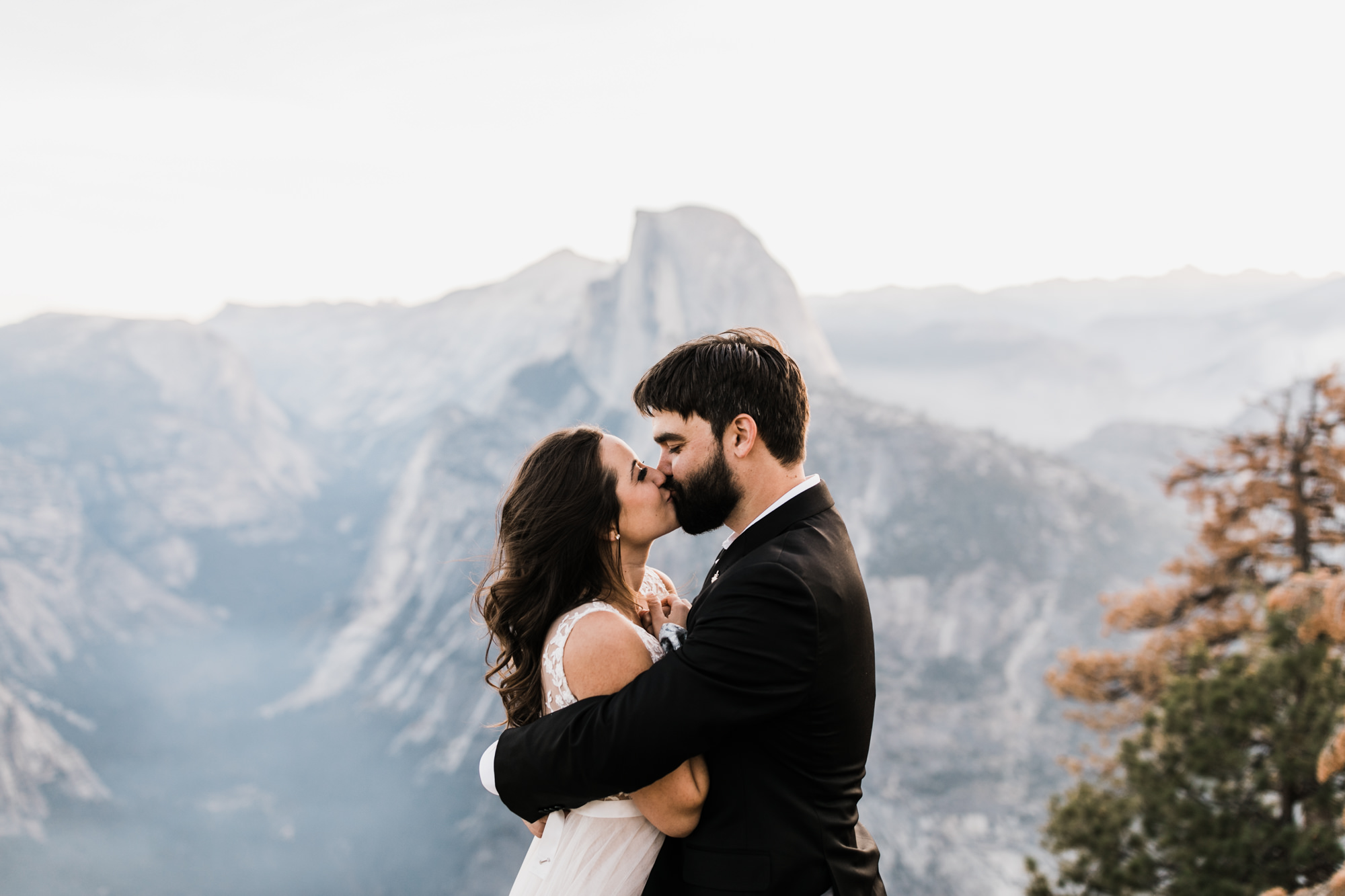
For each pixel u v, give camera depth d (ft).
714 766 6.02
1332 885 14.71
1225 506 42.70
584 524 6.48
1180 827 20.97
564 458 6.61
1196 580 42.78
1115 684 39.09
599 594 6.64
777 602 5.62
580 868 6.43
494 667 6.83
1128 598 44.88
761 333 6.52
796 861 5.78
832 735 5.85
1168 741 22.62
